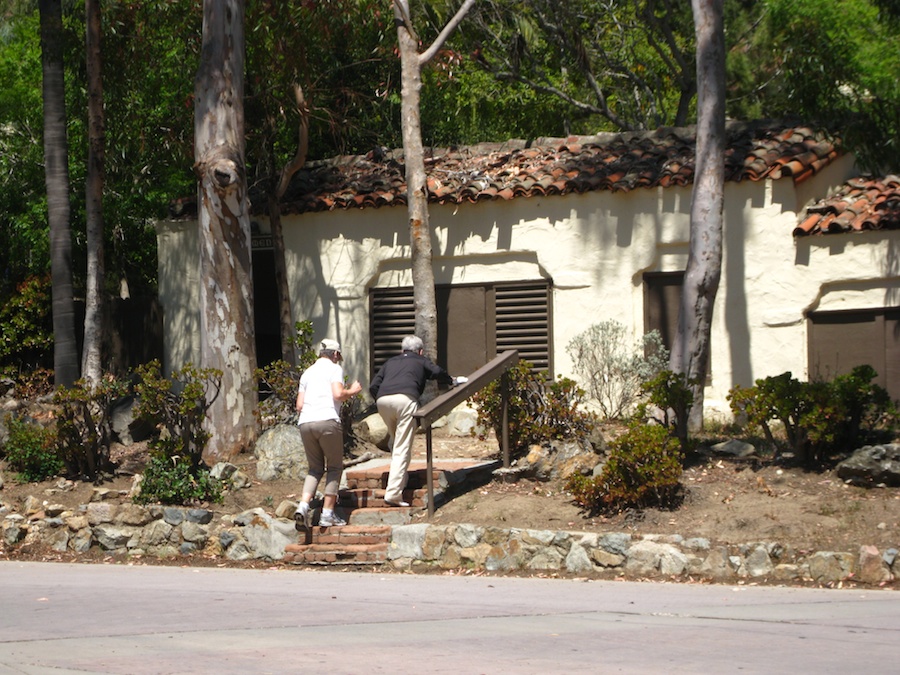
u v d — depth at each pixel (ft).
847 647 23.41
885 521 36.91
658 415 51.01
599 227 57.62
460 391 43.04
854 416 42.93
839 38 60.70
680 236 56.13
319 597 32.07
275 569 41.24
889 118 58.70
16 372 68.39
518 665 21.47
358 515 43.50
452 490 44.39
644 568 37.22
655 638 24.59
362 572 40.16
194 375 48.96
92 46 60.23
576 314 58.08
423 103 86.17
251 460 51.31
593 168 58.70
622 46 97.81
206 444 50.80
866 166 58.44
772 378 43.24
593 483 40.24
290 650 23.00
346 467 48.32
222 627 26.14
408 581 36.68
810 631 25.57
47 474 50.49
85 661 21.75
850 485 39.96
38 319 69.46
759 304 55.06
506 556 39.32
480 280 60.13
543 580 36.83
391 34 67.87
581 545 38.27
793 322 54.54
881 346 53.26
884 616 28.07
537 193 58.49
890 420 44.39
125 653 22.66
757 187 55.16
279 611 28.94
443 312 60.90
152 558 44.52
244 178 53.98
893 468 39.24
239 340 53.01
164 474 46.44
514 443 46.24
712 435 49.96
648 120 102.63
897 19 60.49
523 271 59.41
